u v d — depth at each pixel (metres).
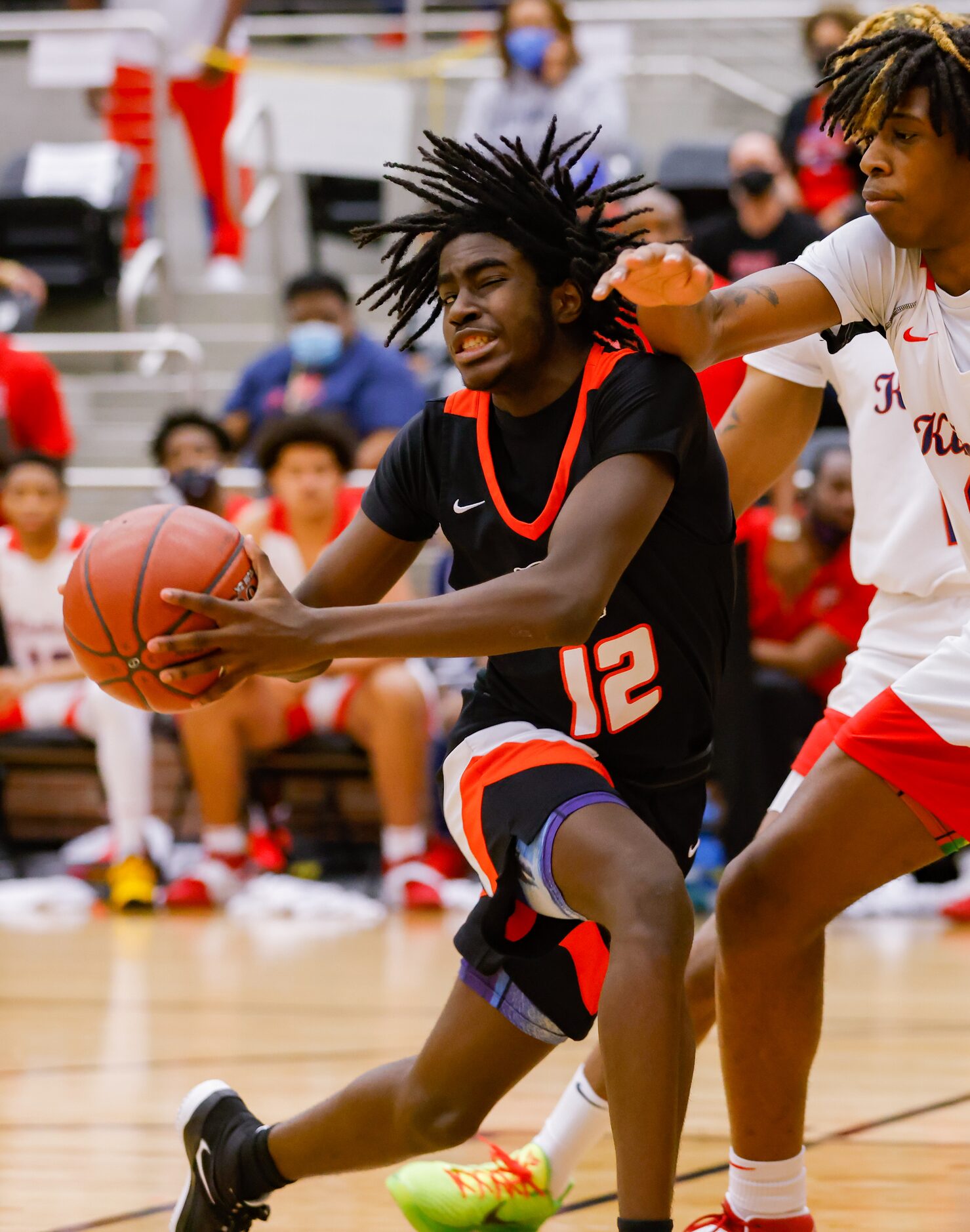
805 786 4.15
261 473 13.09
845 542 11.25
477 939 3.91
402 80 19.94
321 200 19.08
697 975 4.66
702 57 22.77
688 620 4.07
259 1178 4.25
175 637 3.48
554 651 4.05
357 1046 6.84
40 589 12.62
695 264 3.52
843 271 4.19
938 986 8.56
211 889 11.97
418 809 12.09
